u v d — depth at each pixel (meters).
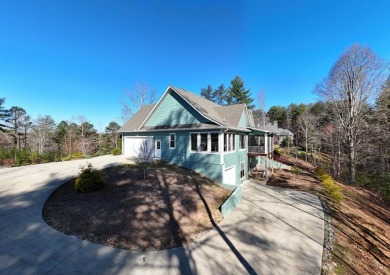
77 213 7.80
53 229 6.73
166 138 17.77
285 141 47.47
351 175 21.31
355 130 21.67
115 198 9.17
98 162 18.16
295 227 8.58
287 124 56.75
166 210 8.71
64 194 9.73
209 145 14.98
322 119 38.12
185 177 13.39
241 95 45.03
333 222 9.59
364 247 8.12
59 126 49.25
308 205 11.51
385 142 21.03
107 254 5.72
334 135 26.02
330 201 12.73
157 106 18.33
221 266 5.65
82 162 18.45
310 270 5.72
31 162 22.62
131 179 11.82
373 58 20.41
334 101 23.14
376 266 7.02
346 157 23.64
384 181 19.02
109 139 49.25
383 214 13.77
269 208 10.77
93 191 9.92
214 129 14.70
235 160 16.88
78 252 5.68
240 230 8.03
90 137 46.81
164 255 5.98
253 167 23.78
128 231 6.93
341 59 21.91
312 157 32.78
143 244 6.38
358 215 11.82
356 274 6.09
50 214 7.76
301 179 19.28
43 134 42.72
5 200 8.93
